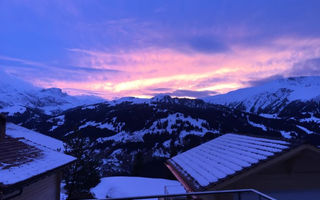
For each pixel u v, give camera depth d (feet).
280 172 25.45
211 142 43.75
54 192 30.58
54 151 32.91
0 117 27.91
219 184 23.48
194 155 38.32
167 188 42.42
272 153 25.53
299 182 25.50
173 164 38.50
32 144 31.99
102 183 82.07
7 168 20.52
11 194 20.49
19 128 48.14
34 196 25.25
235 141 37.27
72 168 50.21
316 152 25.35
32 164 24.08
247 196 23.52
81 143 52.24
